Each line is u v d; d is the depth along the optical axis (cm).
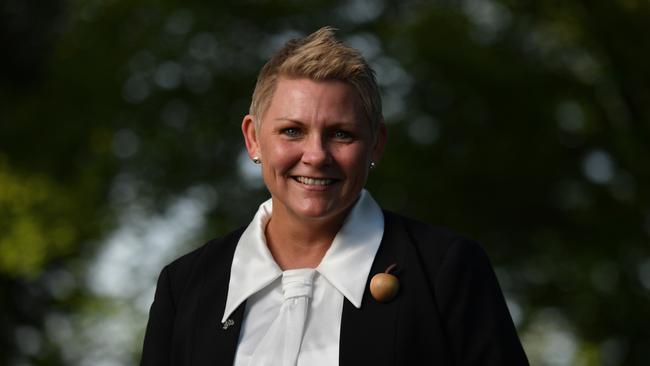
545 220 2666
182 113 2855
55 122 2853
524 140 2638
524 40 2644
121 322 3155
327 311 504
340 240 515
